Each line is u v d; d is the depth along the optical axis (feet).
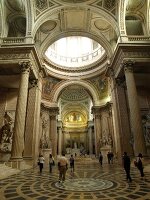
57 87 98.37
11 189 19.53
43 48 57.77
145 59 44.60
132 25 55.83
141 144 36.70
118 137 48.75
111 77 55.57
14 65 45.80
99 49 96.48
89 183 22.88
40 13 50.26
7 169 32.40
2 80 51.34
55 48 101.09
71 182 23.80
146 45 44.98
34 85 52.39
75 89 126.52
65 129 156.46
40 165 34.91
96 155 90.17
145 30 51.19
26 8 48.19
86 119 153.99
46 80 93.76
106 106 90.58
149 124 47.57
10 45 45.39
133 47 45.03
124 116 48.24
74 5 50.62
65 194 17.10
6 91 52.70
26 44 45.21
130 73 43.34
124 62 44.19
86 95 134.41
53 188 19.97
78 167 49.70
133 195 16.20
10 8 50.29
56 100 96.43
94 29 58.65
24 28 55.47
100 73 94.43
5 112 50.08
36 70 53.01
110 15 50.72
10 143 46.42
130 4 49.88
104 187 20.15
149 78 50.88
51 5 50.37
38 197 15.99
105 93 94.12
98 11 51.37
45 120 90.33
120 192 17.49
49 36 58.49
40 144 82.33
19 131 38.27
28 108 49.70
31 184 22.48
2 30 48.62
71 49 107.14
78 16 54.44
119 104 49.60
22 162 37.83
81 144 153.69
